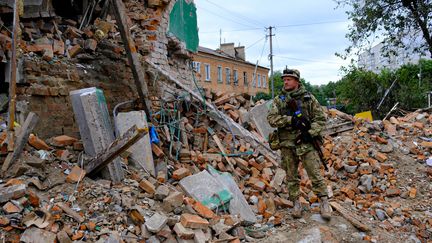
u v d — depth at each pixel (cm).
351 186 602
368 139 761
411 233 488
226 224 421
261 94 3170
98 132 450
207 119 689
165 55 784
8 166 390
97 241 342
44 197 377
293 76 450
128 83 644
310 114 455
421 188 614
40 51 503
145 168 501
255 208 498
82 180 416
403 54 1945
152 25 746
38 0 559
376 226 490
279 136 476
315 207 501
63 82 514
